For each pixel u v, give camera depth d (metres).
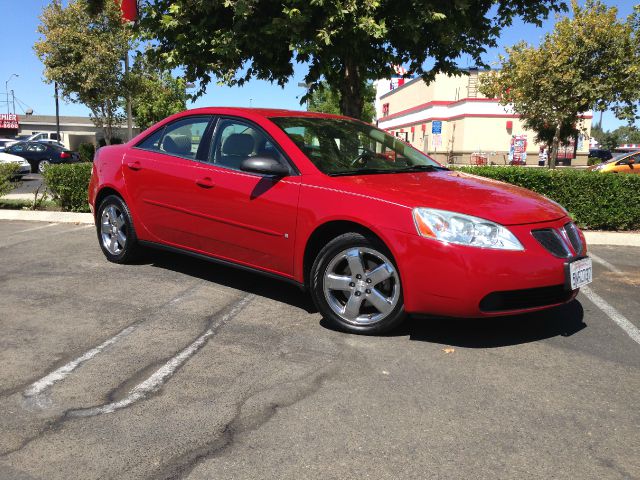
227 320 4.35
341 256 4.03
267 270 4.53
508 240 3.62
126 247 5.80
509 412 3.00
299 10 5.98
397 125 59.00
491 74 24.64
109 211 5.96
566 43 18.03
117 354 3.68
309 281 4.30
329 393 3.17
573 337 4.09
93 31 20.38
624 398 3.18
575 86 18.11
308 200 4.16
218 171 4.79
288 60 7.45
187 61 7.00
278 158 4.48
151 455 2.56
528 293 3.69
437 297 3.66
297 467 2.49
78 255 6.45
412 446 2.67
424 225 3.68
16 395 3.11
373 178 4.26
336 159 4.52
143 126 34.62
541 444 2.70
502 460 2.57
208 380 3.32
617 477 2.46
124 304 4.70
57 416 2.89
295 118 4.92
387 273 3.87
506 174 8.12
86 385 3.24
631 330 4.26
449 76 8.03
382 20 5.95
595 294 5.22
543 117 20.77
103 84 20.77
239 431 2.77
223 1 6.14
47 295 4.92
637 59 17.30
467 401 3.11
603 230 8.09
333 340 3.96
